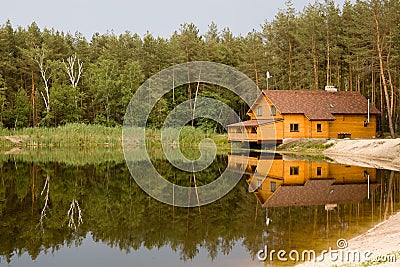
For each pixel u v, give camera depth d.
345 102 43.16
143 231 11.84
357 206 14.16
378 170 24.05
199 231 11.67
